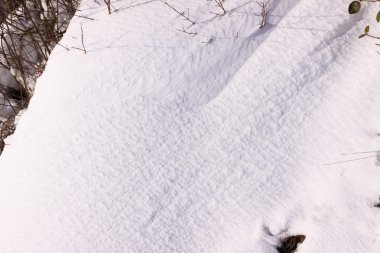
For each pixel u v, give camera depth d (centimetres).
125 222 237
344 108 247
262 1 264
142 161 247
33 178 253
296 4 267
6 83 393
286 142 248
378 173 226
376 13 261
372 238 214
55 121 263
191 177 245
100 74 263
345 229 220
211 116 255
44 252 235
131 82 259
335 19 260
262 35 264
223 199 241
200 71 259
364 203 223
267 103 254
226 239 233
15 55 358
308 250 222
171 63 258
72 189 245
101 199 241
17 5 382
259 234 230
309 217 229
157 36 265
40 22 378
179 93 257
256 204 238
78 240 235
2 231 245
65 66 276
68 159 251
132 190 242
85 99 262
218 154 248
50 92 273
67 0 349
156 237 235
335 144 241
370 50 254
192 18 266
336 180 232
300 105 253
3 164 270
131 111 256
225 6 266
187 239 235
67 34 294
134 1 286
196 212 239
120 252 232
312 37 259
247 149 248
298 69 256
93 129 255
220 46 260
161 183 244
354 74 253
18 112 371
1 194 256
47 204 244
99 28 283
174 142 251
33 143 263
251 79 259
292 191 238
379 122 237
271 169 244
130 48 266
